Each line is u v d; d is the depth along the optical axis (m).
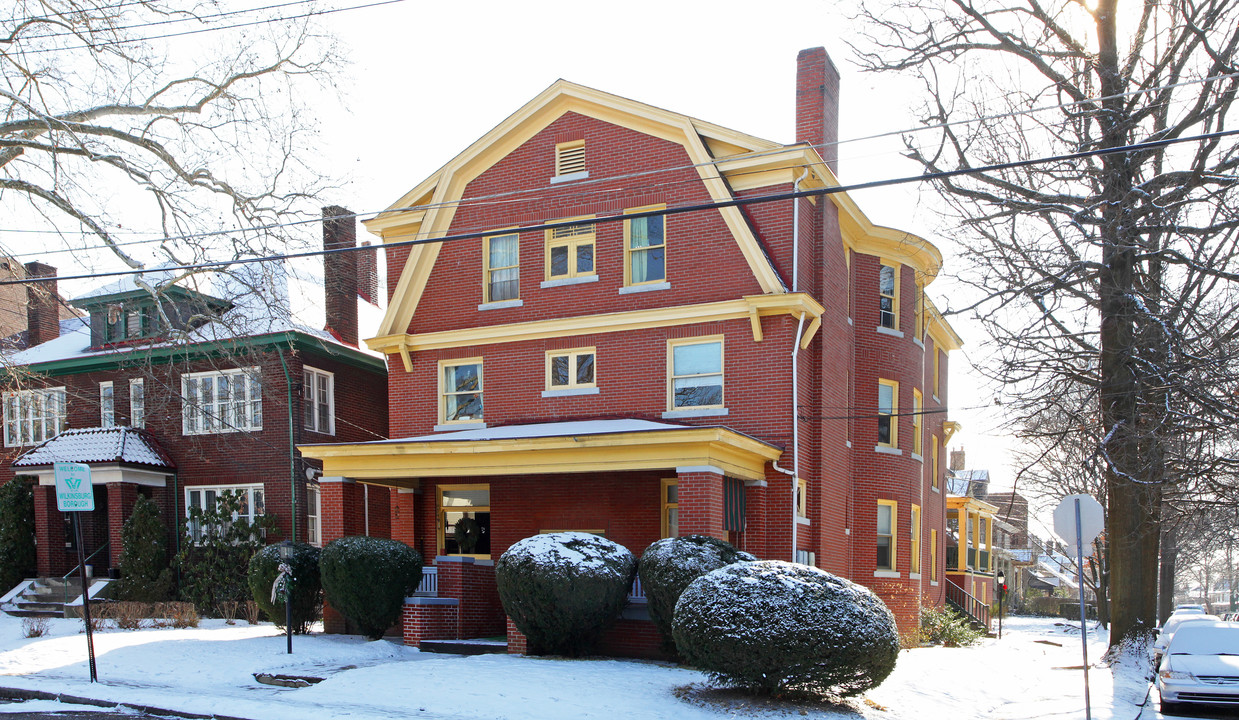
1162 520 20.53
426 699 13.72
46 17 19.61
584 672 15.73
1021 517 59.66
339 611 20.84
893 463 26.53
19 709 13.50
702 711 13.17
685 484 18.66
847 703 14.12
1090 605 61.97
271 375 28.78
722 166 22.30
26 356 33.59
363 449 21.39
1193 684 15.45
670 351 22.28
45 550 30.03
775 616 13.45
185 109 21.89
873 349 26.44
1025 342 19.03
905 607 26.02
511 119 24.17
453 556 21.30
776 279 21.19
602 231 23.28
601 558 18.02
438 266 25.03
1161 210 17.70
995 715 14.47
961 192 19.31
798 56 24.47
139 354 26.83
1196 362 17.36
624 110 23.11
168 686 15.40
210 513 28.31
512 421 23.62
